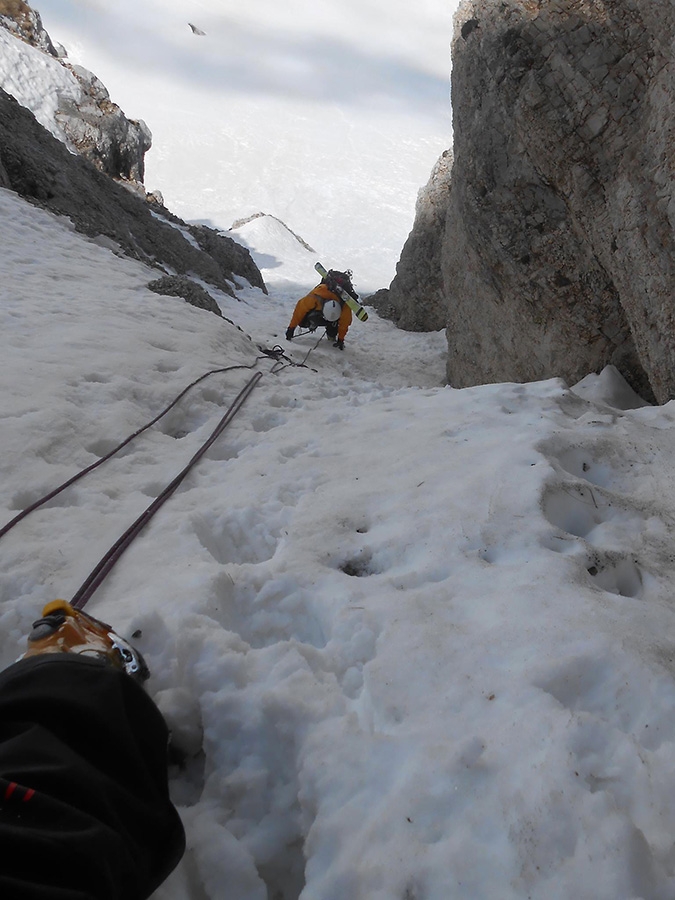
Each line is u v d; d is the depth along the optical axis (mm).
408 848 1730
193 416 5027
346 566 2988
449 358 10055
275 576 2816
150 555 3064
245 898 1855
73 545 3125
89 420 4406
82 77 22094
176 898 1779
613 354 6941
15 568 2910
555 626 2352
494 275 7785
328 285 10781
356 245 46000
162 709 2201
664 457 3783
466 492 3314
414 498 3369
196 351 6191
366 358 11320
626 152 5730
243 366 6156
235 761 2172
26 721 1568
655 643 2268
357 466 3854
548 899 1570
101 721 1606
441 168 13672
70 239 10164
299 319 10789
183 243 14695
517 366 8039
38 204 11266
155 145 65188
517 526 3006
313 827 1854
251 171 61219
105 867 1321
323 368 9969
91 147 20562
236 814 2066
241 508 3441
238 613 2742
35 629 2012
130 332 6262
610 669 2160
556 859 1636
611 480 3660
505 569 2746
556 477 3340
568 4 5805
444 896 1636
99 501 3566
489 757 1885
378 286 35281
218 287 14117
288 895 1945
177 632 2412
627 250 5824
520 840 1672
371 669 2264
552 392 4676
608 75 5688
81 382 4934
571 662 2170
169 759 2225
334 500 3443
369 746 2008
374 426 4500
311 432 4559
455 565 2820
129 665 2115
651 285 5609
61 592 2807
